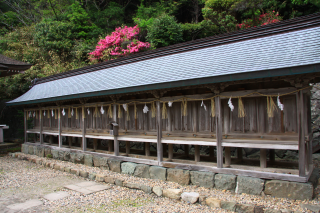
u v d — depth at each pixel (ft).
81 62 61.67
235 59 18.28
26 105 42.09
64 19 76.79
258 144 17.34
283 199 15.51
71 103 33.73
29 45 66.03
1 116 51.67
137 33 55.11
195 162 22.47
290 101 17.07
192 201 16.44
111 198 18.25
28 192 20.34
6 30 79.92
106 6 86.89
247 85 19.22
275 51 17.03
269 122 17.92
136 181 21.22
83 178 24.18
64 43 62.90
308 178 16.20
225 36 22.21
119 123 27.25
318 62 13.05
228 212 14.76
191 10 71.10
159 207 16.19
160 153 22.18
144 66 25.79
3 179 24.63
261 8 50.24
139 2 84.17
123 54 51.57
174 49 25.38
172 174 20.65
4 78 54.24
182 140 20.99
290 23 19.22
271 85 18.30
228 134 19.57
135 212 15.57
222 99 19.98
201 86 19.25
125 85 22.07
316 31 17.57
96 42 66.44
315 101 30.40
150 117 24.48
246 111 18.85
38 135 48.34
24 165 31.32
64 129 34.68
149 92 22.66
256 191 16.61
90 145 36.83
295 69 13.80
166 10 69.10
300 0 43.62
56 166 28.25
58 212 16.06
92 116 30.32
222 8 54.13
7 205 17.53
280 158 28.50
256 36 20.54
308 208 13.85
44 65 61.05
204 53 22.09
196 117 21.42
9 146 45.06
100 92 23.86
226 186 17.83
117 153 26.13
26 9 91.91
